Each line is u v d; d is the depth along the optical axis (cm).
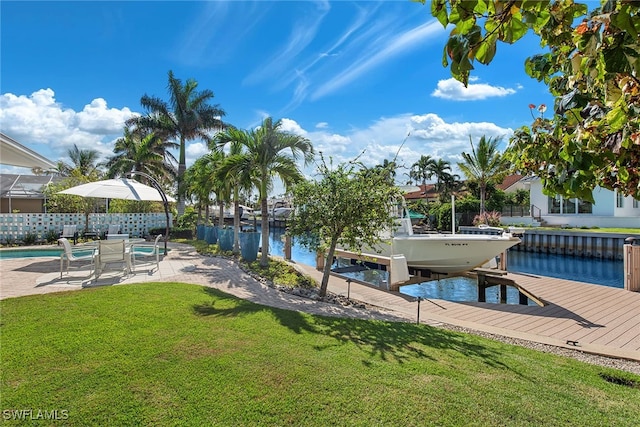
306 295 820
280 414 296
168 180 2967
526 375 397
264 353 415
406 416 299
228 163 1134
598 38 136
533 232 2416
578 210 2716
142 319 520
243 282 906
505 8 132
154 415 288
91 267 1000
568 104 178
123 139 3123
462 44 140
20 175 3300
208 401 310
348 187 767
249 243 1240
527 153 227
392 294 910
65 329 470
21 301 611
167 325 498
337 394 329
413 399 326
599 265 1934
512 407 321
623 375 422
